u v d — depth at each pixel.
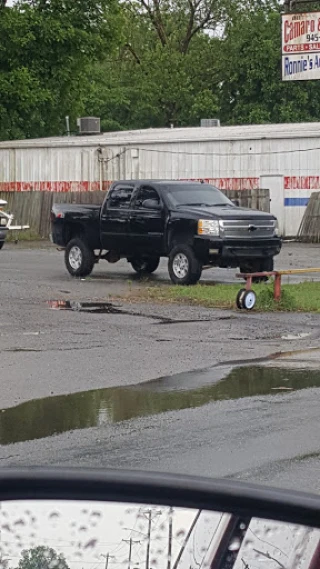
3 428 9.27
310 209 39.34
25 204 42.47
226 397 10.77
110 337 15.03
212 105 70.44
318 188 39.62
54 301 19.50
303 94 65.69
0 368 12.35
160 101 73.69
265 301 18.39
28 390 11.02
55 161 44.00
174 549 2.37
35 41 46.22
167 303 19.23
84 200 41.66
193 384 11.48
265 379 11.83
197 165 41.44
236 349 14.04
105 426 9.38
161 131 45.62
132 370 12.30
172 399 10.64
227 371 12.33
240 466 8.04
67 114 50.03
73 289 21.58
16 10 46.28
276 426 9.43
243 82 68.94
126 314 17.70
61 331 15.60
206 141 41.12
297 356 13.52
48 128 50.47
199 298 19.66
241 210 22.33
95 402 10.45
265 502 2.43
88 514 2.44
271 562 2.36
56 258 30.86
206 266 22.52
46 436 8.98
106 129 72.19
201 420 9.66
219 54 72.31
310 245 37.69
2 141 46.59
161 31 74.75
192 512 2.43
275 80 66.94
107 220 23.53
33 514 2.43
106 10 47.81
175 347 14.14
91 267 24.28
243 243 21.66
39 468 2.66
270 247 22.12
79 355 13.36
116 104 72.69
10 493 2.48
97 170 43.22
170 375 12.02
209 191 23.34
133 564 2.36
